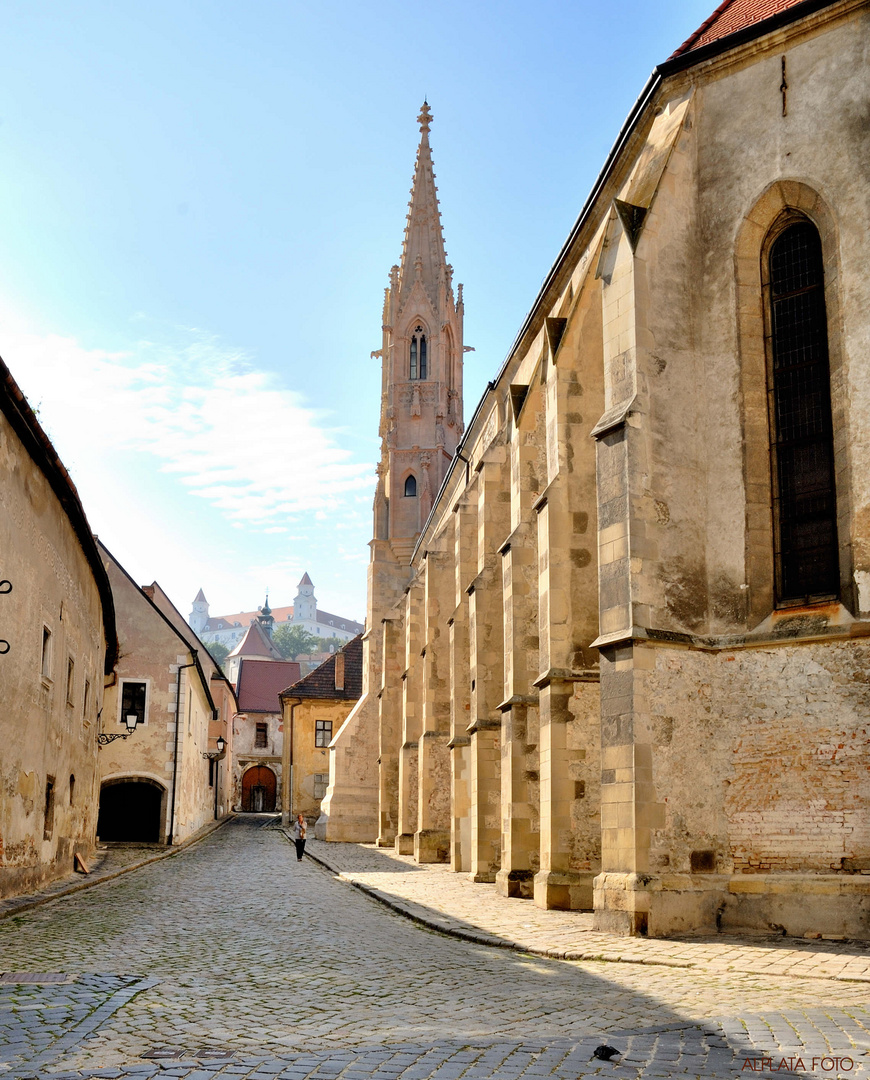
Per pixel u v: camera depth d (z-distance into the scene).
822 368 16.19
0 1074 7.53
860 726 14.69
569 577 20.27
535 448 23.73
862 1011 9.27
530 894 21.52
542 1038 8.59
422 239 60.66
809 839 14.87
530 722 22.39
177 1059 8.02
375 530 55.19
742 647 15.91
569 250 22.50
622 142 19.53
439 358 58.56
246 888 24.20
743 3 19.64
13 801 19.61
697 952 13.15
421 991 11.07
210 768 64.56
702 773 15.70
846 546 15.24
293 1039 8.76
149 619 43.38
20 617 19.77
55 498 22.88
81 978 11.48
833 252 15.88
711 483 16.78
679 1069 7.46
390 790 44.69
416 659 40.34
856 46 16.03
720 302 17.09
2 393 17.36
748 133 17.14
